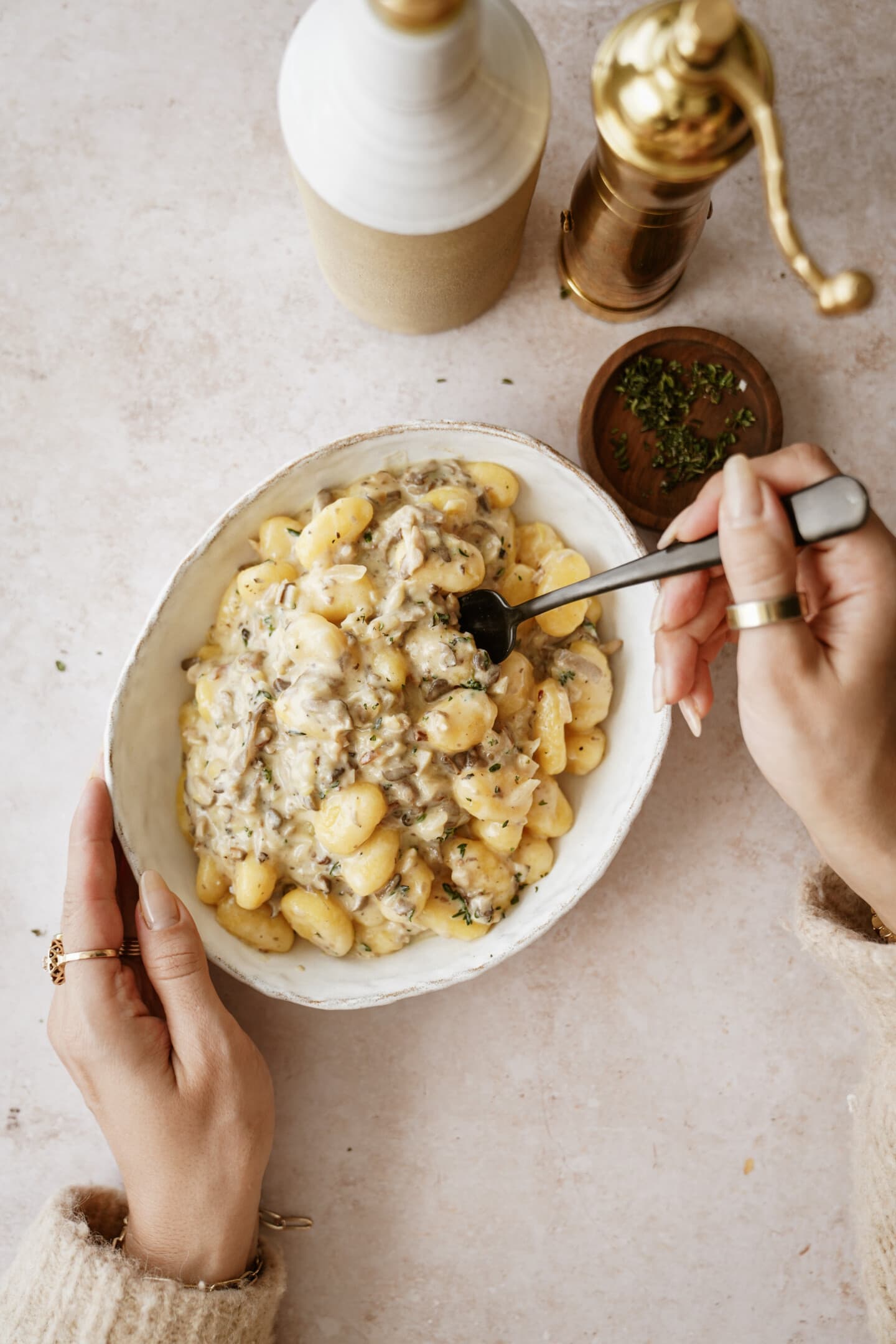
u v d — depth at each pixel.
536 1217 0.55
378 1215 0.54
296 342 0.53
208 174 0.53
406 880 0.47
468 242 0.44
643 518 0.52
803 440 0.54
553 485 0.49
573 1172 0.55
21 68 0.53
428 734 0.45
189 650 0.49
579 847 0.49
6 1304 0.47
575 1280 0.55
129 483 0.53
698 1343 0.55
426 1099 0.54
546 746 0.48
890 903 0.45
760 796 0.54
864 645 0.41
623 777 0.49
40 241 0.53
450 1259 0.55
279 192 0.53
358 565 0.46
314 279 0.53
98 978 0.45
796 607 0.39
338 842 0.45
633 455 0.52
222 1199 0.46
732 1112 0.55
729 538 0.39
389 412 0.53
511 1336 0.55
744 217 0.53
